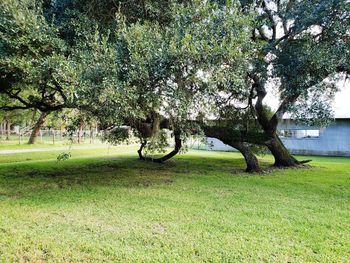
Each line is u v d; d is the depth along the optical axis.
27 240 3.77
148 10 6.84
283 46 8.75
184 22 5.98
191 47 5.45
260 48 7.54
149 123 8.66
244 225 4.43
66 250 3.49
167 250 3.53
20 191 6.79
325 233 4.12
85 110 6.20
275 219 4.73
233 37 5.83
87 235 3.98
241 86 7.06
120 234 4.02
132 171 10.27
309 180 8.43
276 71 8.62
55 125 18.97
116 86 5.39
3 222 4.49
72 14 6.55
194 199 6.06
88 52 5.77
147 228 4.28
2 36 5.22
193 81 6.14
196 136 7.71
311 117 8.96
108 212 5.08
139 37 5.63
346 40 8.22
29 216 4.81
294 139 19.64
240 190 6.99
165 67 5.70
